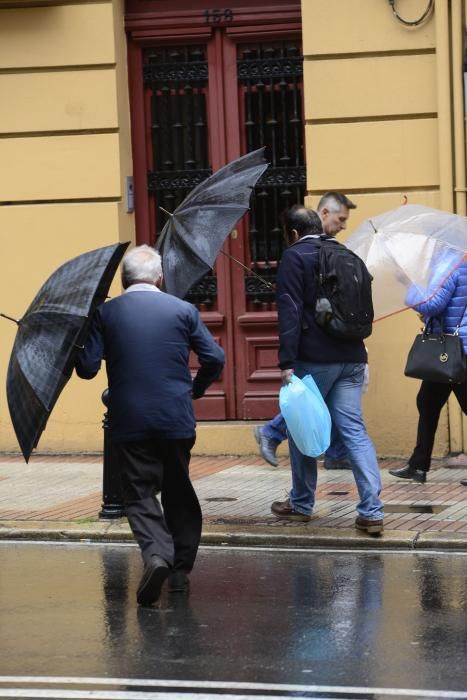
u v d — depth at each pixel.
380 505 17.39
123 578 15.70
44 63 24.38
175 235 17.81
